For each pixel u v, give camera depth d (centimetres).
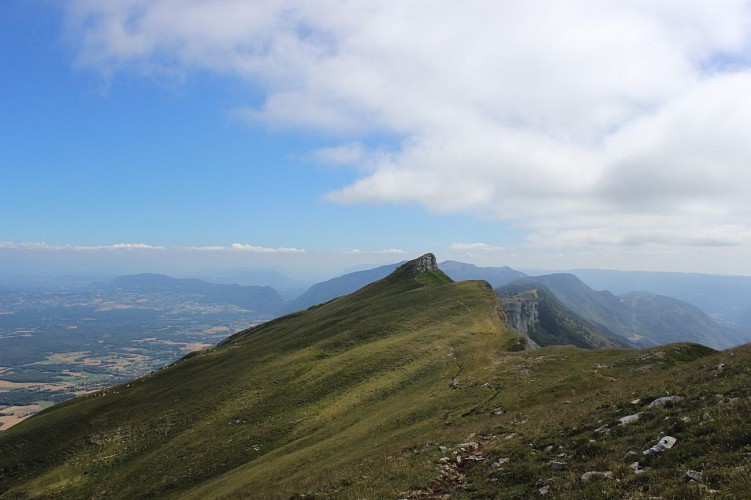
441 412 4562
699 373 2867
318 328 10831
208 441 6234
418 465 2614
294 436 5606
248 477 4350
